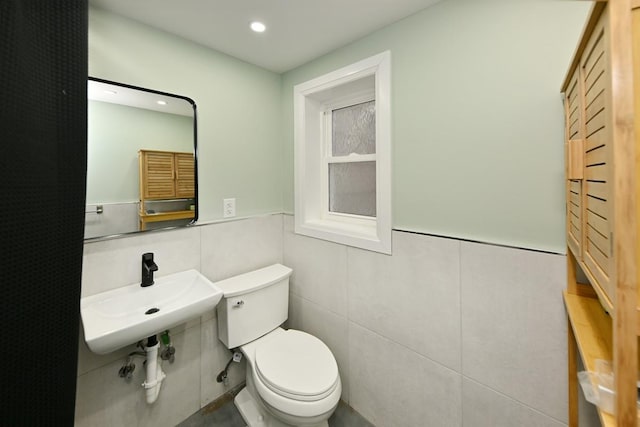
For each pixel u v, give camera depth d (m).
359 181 1.83
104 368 1.31
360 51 1.52
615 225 0.42
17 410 0.51
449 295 1.23
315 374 1.31
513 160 1.04
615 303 0.42
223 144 1.71
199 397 1.65
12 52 0.48
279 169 2.04
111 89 1.29
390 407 1.46
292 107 1.95
